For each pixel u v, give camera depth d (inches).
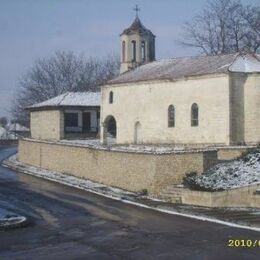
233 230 860.0
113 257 711.7
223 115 1616.6
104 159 1461.6
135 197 1235.9
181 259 695.1
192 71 1736.0
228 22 2568.9
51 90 3673.7
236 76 1619.1
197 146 1672.0
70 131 2459.4
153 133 1852.9
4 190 1387.8
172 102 1782.7
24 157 2092.8
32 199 1235.2
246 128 1625.2
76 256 719.1
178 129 1761.8
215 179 1175.6
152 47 2315.5
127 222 948.0
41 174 1710.1
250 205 1071.6
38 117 2541.8
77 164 1630.2
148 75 1909.4
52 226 924.0
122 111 1985.7
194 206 1093.8
